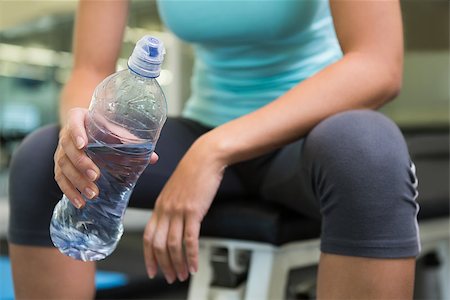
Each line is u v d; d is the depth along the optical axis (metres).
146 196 0.86
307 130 0.73
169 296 1.86
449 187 1.28
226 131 0.73
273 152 0.86
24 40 5.47
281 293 0.83
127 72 0.69
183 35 1.02
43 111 5.30
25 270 0.78
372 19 0.75
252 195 0.95
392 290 0.61
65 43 5.21
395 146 0.63
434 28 2.57
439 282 1.26
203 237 0.85
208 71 1.06
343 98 0.72
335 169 0.62
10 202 0.79
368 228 0.60
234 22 0.93
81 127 0.63
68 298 0.77
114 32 0.96
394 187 0.61
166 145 0.90
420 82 2.59
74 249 0.69
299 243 0.84
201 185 0.70
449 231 1.19
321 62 0.98
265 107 0.75
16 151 0.82
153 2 3.67
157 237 0.72
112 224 0.70
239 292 0.86
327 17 0.98
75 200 0.64
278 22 0.91
